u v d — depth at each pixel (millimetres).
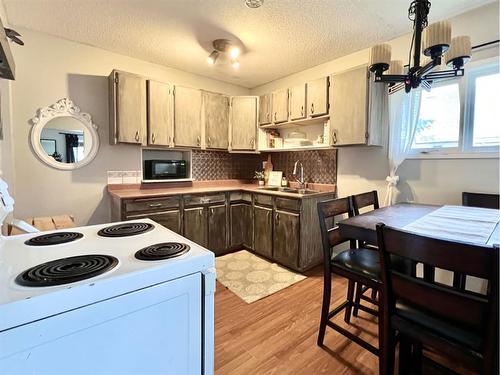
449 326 984
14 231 2010
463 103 2109
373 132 2453
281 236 2924
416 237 962
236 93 3969
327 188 3090
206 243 3115
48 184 2598
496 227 1299
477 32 2020
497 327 828
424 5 1435
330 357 1552
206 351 912
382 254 1100
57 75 2576
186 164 3502
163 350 807
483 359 871
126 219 2545
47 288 642
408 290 1034
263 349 1617
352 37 2480
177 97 3057
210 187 3582
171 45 2693
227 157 3932
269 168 3822
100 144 2848
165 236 1160
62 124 2641
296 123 3266
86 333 665
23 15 2182
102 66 2812
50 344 616
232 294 2299
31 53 2443
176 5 2016
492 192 1975
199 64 3186
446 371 1268
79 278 695
